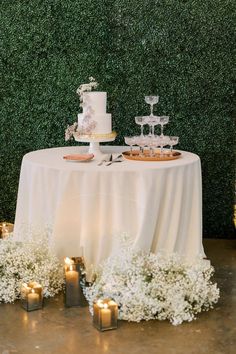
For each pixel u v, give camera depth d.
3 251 3.42
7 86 4.63
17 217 3.74
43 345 2.75
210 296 3.24
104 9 4.45
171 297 3.04
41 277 3.37
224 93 4.46
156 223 3.42
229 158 4.55
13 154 4.72
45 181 3.40
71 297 3.22
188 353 2.67
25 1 4.49
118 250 3.20
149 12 4.42
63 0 4.46
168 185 3.38
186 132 4.55
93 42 4.50
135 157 3.61
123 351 2.69
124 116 4.59
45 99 4.62
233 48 4.39
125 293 3.02
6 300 3.29
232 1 4.34
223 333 2.89
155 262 3.17
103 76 4.54
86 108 3.76
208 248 4.40
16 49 4.57
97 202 3.30
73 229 3.37
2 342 2.78
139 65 4.50
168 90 4.51
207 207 4.63
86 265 3.36
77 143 4.67
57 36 4.52
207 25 4.38
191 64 4.45
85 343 2.77
